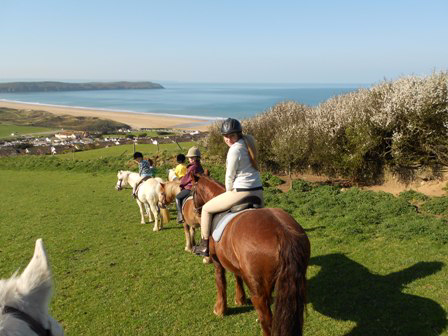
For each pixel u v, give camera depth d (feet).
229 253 16.03
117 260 30.07
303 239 14.19
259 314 14.73
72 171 81.71
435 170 47.09
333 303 20.44
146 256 30.55
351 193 42.32
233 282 24.36
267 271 14.02
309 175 59.52
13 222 44.09
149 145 112.37
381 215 34.14
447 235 27.40
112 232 38.24
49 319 6.96
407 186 48.55
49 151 120.78
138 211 46.75
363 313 19.12
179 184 32.78
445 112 45.11
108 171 78.33
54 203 53.11
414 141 47.75
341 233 31.07
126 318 20.90
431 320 17.71
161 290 24.03
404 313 18.61
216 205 17.66
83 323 20.74
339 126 52.60
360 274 23.43
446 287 20.54
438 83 46.14
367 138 48.70
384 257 25.55
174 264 28.35
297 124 60.13
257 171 17.67
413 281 21.67
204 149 81.25
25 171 85.81
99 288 25.07
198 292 23.39
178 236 35.63
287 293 12.94
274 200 43.80
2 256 32.71
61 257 31.53
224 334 18.62
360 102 53.11
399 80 52.21
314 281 23.27
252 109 460.55
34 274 6.68
